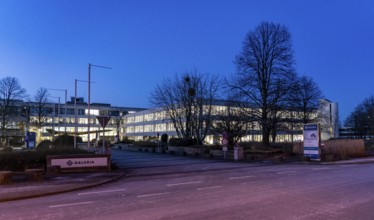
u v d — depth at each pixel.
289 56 52.78
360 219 8.05
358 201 10.23
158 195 11.97
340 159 30.39
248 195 11.50
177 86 52.59
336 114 80.62
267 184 14.33
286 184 14.24
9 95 68.31
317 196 11.13
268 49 41.00
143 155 41.38
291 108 39.84
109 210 9.45
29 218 8.68
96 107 131.62
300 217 8.23
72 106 125.81
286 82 40.16
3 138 64.56
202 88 62.06
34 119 85.31
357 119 94.38
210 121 48.12
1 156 19.44
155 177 18.45
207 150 40.22
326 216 8.34
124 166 25.72
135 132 123.81
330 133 68.81
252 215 8.47
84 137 123.44
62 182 15.80
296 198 10.80
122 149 62.62
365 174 18.09
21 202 11.35
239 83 42.94
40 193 12.70
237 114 42.94
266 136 39.78
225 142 33.44
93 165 20.70
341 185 13.68
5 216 9.02
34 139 39.59
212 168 23.83
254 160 31.77
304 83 51.91
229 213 8.73
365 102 96.12
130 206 9.98
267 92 39.56
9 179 15.34
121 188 14.20
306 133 30.42
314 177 16.84
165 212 8.98
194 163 28.86
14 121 83.00
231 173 19.94
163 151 46.91
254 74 41.06
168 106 53.94
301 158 31.91
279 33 51.25
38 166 20.28
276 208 9.27
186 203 10.23
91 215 8.84
